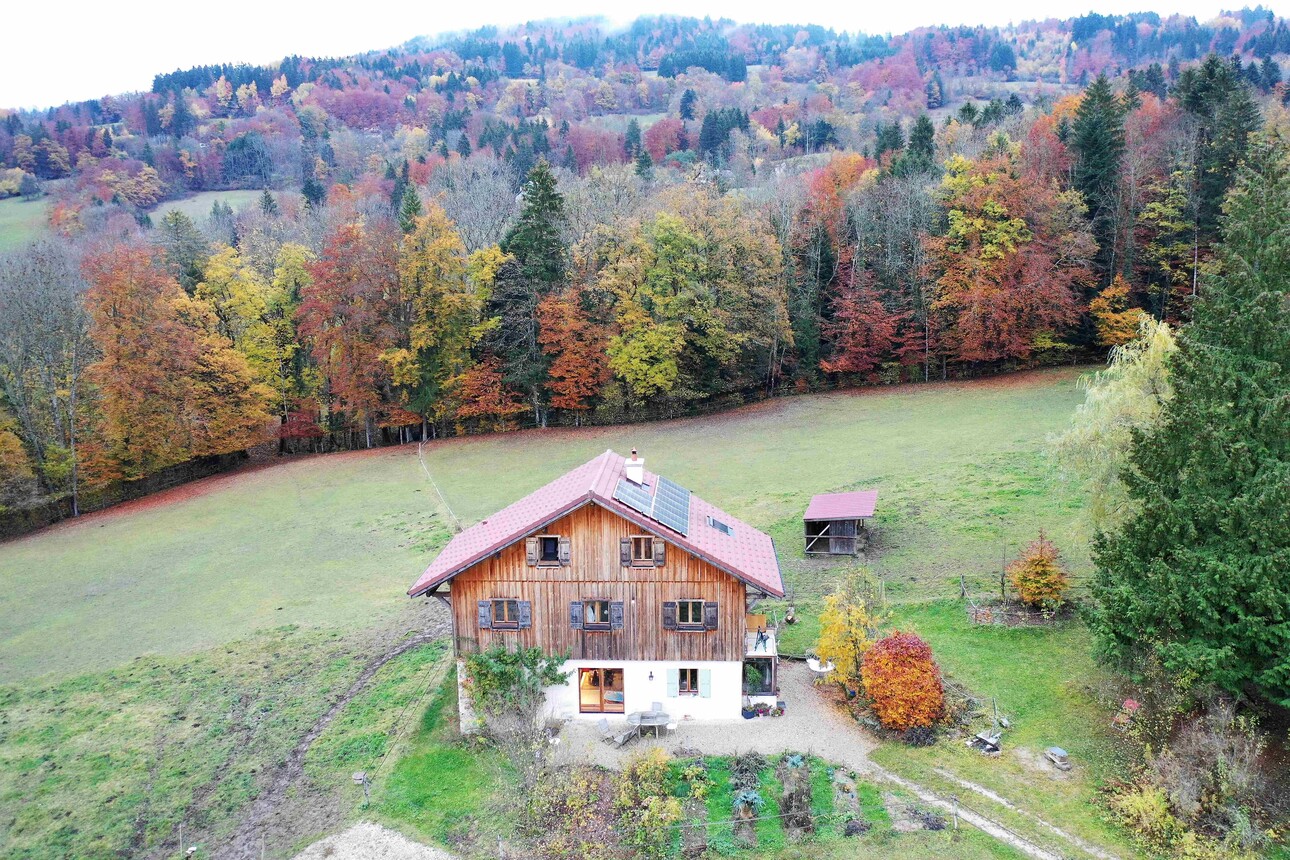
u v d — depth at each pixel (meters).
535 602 33.38
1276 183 29.20
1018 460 56.81
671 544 32.53
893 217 83.62
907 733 31.22
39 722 37.62
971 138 102.81
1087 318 79.38
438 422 81.62
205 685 39.69
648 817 27.80
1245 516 26.84
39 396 69.31
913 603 40.28
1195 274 74.31
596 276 77.94
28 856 29.91
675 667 33.28
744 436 71.50
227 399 73.62
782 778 29.56
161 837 30.33
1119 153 80.00
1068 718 31.25
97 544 59.97
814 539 47.09
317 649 42.19
